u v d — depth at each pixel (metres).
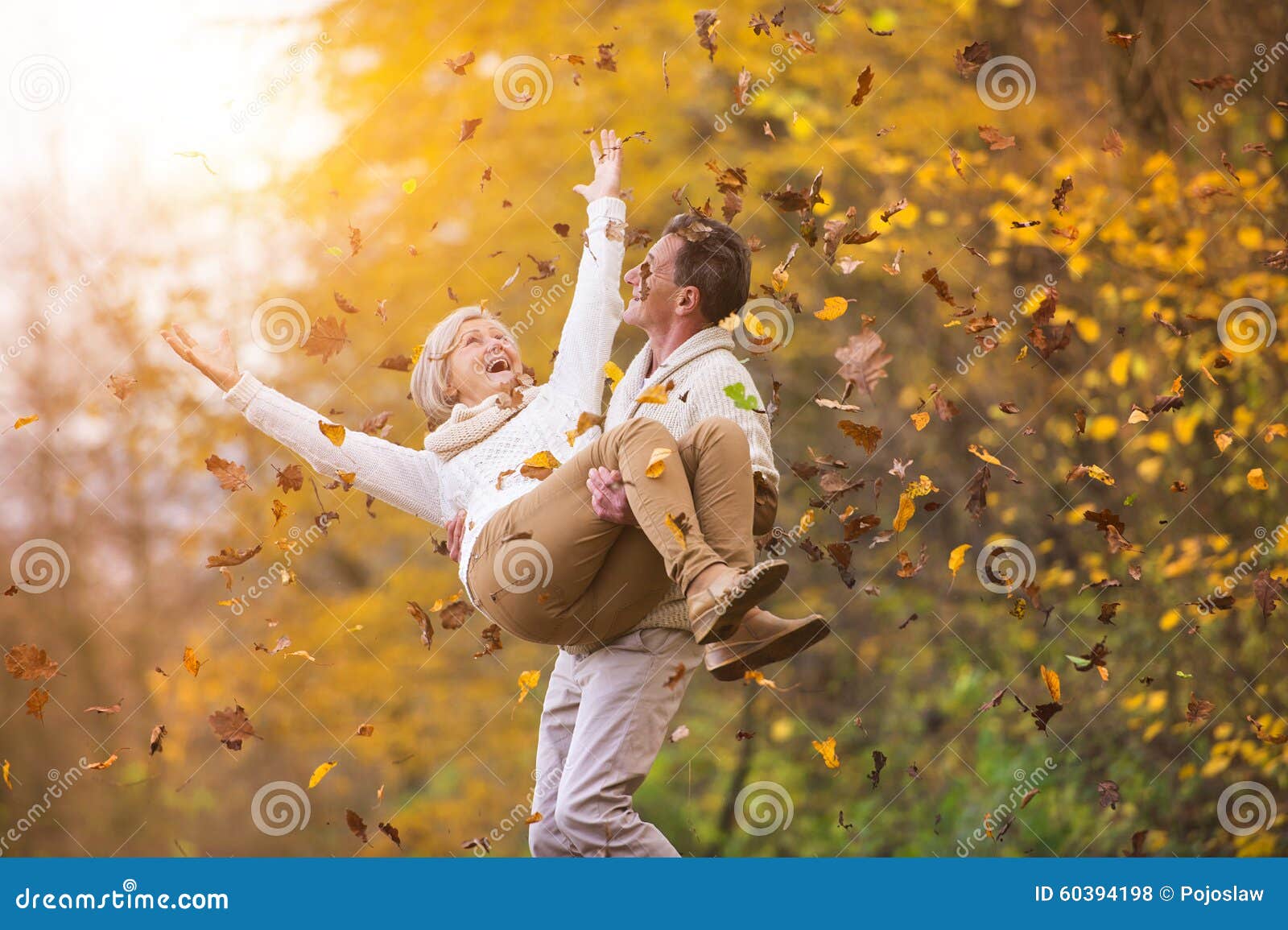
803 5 10.21
